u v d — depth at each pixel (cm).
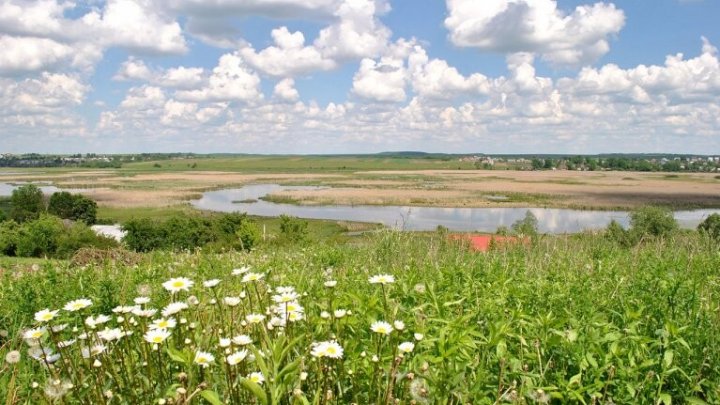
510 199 13500
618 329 434
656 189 16275
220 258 974
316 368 341
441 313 437
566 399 334
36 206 8562
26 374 401
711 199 13225
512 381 356
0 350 451
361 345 365
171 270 824
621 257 920
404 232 1188
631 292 583
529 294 543
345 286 598
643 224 3086
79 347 378
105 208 11475
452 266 707
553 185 18162
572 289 558
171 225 4766
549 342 382
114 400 334
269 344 316
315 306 457
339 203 12781
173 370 363
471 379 347
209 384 323
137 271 754
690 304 511
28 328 543
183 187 17975
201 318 431
